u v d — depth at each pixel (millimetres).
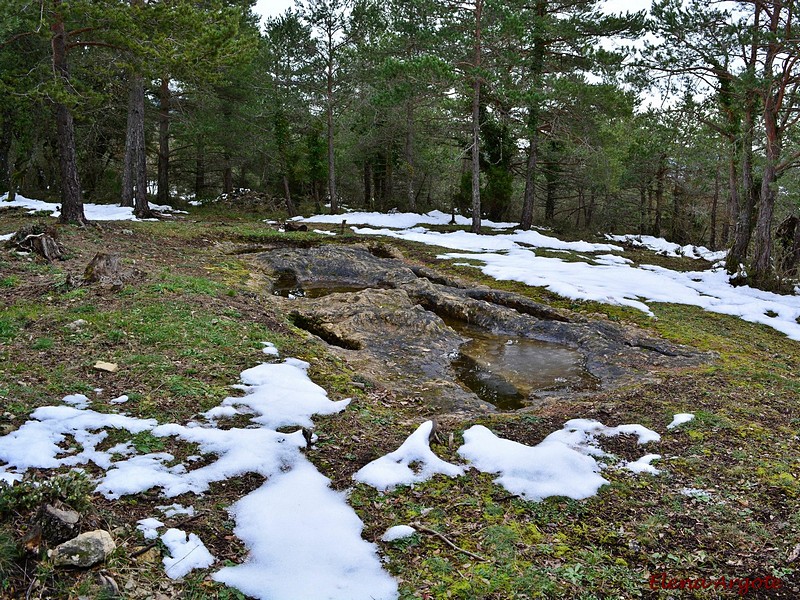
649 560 3420
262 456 4312
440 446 4859
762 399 6523
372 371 7223
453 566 3219
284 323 8562
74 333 6348
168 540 3186
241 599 2855
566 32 20109
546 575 3178
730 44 13922
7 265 8922
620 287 13008
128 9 13039
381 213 28125
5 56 20734
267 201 29547
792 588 3184
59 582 2684
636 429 5426
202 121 24344
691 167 26797
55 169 27281
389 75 19969
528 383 7402
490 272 14000
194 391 5352
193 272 11008
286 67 27078
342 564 3188
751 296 13367
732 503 4137
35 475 3627
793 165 13672
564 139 22938
